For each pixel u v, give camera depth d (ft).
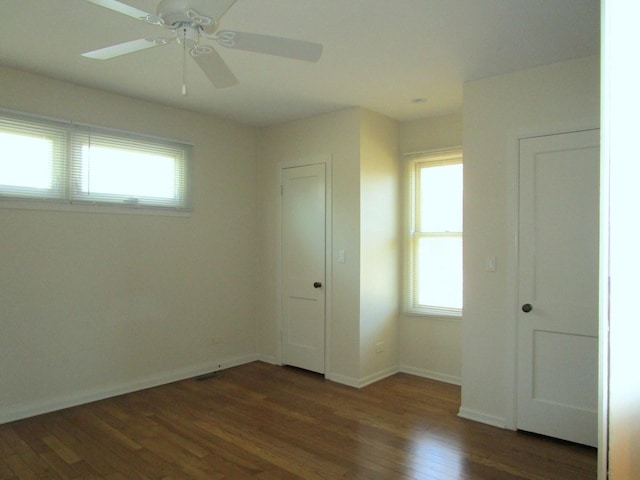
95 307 11.79
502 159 10.41
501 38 8.63
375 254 13.62
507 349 10.29
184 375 13.73
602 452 2.72
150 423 10.34
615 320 2.64
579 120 9.41
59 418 10.56
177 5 5.43
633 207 2.59
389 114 13.85
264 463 8.54
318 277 14.12
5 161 10.29
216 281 14.62
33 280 10.72
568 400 9.50
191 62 9.95
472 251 10.84
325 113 13.87
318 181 14.10
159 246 13.14
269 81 11.07
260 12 7.66
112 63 10.02
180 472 8.18
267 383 13.33
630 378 2.61
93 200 11.71
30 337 10.68
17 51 9.40
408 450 9.11
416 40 8.73
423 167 14.32
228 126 14.93
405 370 14.55
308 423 10.44
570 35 8.47
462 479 8.00
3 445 9.16
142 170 12.75
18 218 10.50
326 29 8.31
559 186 9.66
